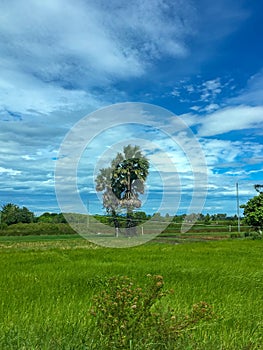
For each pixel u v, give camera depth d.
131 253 16.20
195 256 14.94
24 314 6.35
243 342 5.26
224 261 13.45
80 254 15.87
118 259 14.09
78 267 11.94
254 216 29.67
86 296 7.68
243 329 5.74
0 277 10.13
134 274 10.35
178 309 6.50
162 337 4.53
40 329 5.37
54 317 6.13
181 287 8.54
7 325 5.71
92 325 5.53
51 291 8.24
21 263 13.32
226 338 5.36
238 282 9.31
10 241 26.55
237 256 15.00
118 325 4.56
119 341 4.44
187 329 5.14
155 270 11.12
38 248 20.97
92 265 12.32
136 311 4.64
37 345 4.79
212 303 7.20
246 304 7.26
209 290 8.38
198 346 4.87
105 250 17.56
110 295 4.80
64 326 5.58
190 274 10.44
